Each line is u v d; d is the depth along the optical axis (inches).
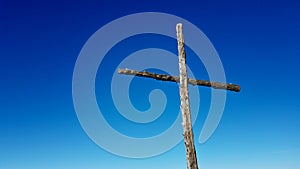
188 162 319.9
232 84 391.5
